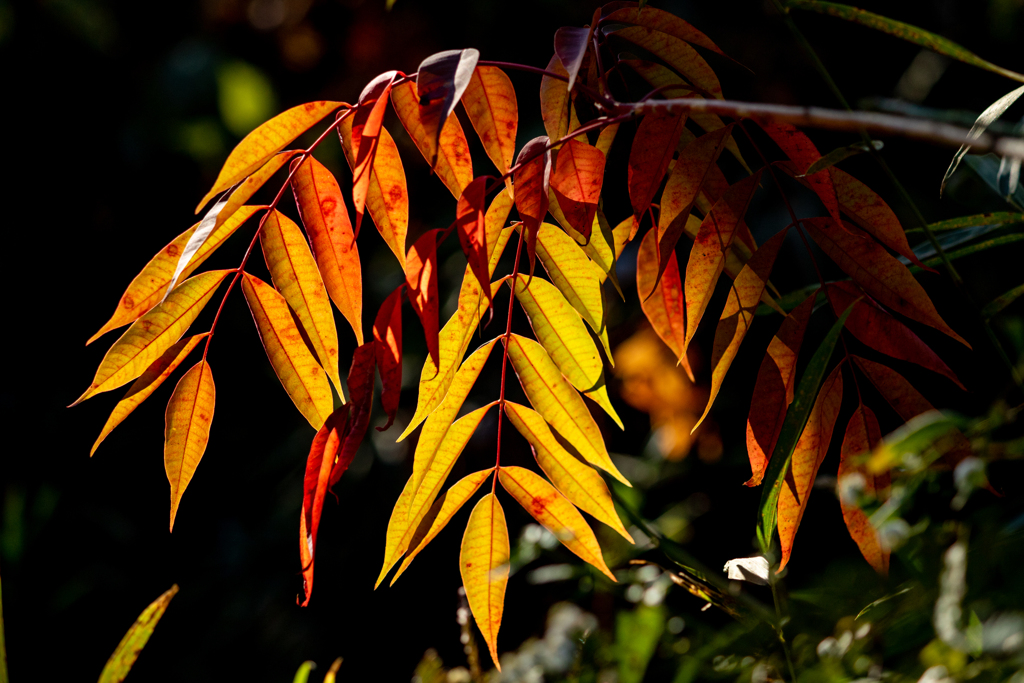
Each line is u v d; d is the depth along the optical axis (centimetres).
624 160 251
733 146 183
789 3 183
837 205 177
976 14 302
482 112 178
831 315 253
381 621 349
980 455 174
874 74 317
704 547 252
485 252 174
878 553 179
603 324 179
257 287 179
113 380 177
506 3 379
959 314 209
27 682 408
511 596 264
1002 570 174
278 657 366
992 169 188
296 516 410
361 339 178
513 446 315
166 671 410
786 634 188
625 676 195
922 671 177
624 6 180
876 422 180
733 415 287
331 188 178
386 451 379
